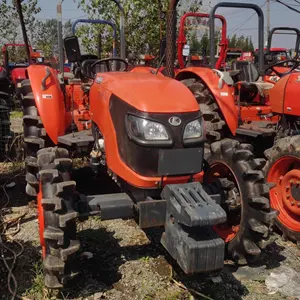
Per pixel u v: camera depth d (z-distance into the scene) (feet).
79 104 14.33
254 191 10.23
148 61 22.16
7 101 18.94
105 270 10.52
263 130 14.99
